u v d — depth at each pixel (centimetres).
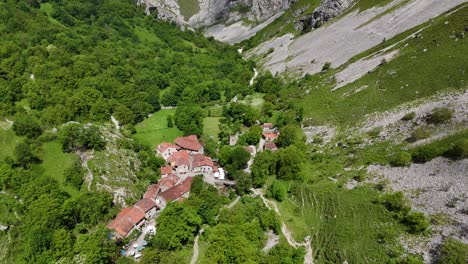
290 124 12750
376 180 9188
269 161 10681
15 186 8338
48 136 9844
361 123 11462
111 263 7400
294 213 9194
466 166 8056
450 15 13988
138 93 14662
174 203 8431
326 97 13950
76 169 9100
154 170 10725
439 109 9912
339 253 7819
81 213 8175
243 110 14388
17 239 7662
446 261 6575
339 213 8769
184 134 12912
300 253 7775
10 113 10431
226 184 10456
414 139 9606
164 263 7269
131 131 12594
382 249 7538
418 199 8125
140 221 8612
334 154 10781
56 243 7125
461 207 7431
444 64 11675
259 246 8100
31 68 12538
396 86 12112
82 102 11819
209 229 8456
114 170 9606
